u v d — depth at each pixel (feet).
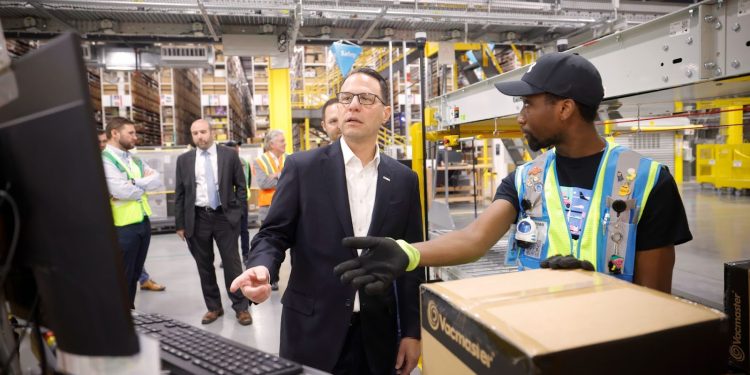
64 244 1.84
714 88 5.14
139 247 11.80
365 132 5.11
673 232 3.72
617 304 2.27
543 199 4.19
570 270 3.02
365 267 3.00
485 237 4.05
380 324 4.90
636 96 5.85
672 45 4.89
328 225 4.89
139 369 1.83
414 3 17.12
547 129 3.93
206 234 11.59
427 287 2.60
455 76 21.59
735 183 30.01
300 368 2.64
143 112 29.27
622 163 3.86
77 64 1.67
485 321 2.02
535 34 21.52
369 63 33.63
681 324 2.01
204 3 15.81
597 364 1.79
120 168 11.21
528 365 1.71
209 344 2.92
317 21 19.54
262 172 15.74
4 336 2.39
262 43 19.99
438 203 10.77
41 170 1.84
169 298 13.84
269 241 4.76
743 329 3.33
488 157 26.03
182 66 22.66
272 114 22.98
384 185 5.12
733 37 4.35
